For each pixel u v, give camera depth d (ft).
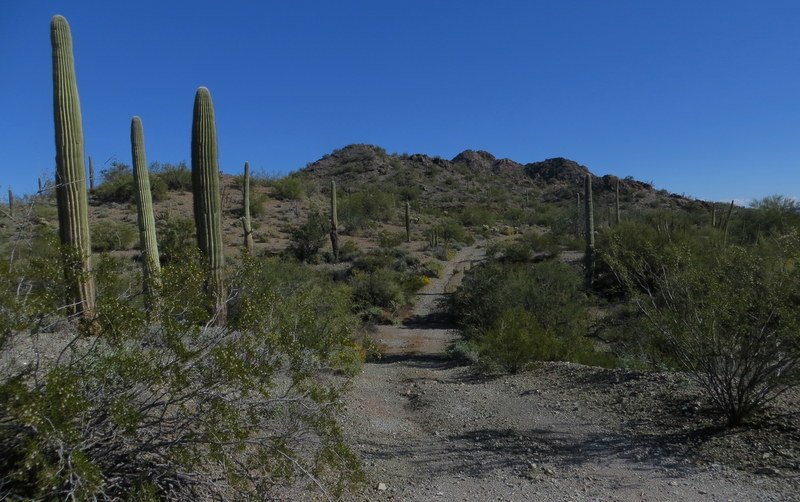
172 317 11.27
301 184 208.74
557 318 55.47
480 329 58.44
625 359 36.81
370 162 425.28
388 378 39.81
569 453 19.29
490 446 20.94
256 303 13.28
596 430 21.75
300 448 14.60
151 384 10.57
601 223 183.11
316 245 122.42
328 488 14.10
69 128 28.07
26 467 8.95
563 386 30.40
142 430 10.94
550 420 24.13
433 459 19.72
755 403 19.07
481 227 223.10
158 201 156.04
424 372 43.14
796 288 18.34
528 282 63.05
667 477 16.24
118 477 10.55
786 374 18.38
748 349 18.93
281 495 13.65
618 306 64.08
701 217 157.17
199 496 11.76
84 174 28.68
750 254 20.03
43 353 11.79
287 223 156.15
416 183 374.43
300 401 13.08
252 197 173.27
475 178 427.33
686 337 20.39
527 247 130.31
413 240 169.78
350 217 171.73
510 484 16.60
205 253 31.27
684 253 21.62
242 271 14.08
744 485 15.11
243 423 11.66
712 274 20.54
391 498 15.55
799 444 17.12
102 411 10.58
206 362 11.16
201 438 11.04
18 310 9.98
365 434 22.84
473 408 27.96
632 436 20.44
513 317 45.37
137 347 11.10
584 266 92.84
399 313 92.32
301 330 14.53
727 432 19.11
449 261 144.87
